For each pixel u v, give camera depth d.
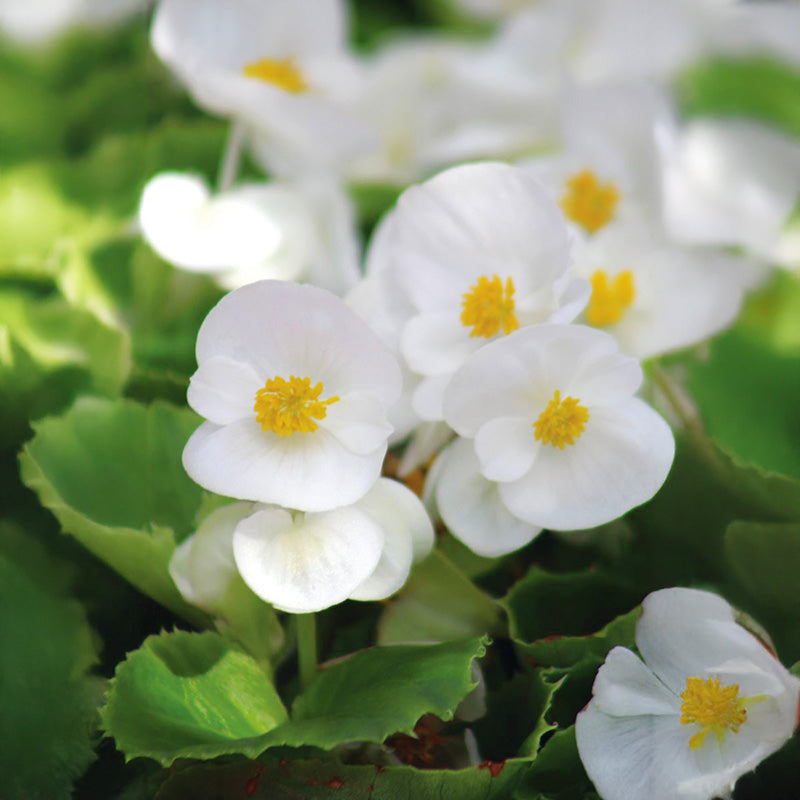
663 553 0.42
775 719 0.38
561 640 0.39
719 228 0.45
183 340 0.46
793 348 0.45
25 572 0.41
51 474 0.41
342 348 0.38
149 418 0.42
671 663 0.39
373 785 0.38
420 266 0.41
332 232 0.47
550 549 0.43
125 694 0.38
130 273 0.47
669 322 0.42
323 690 0.39
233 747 0.38
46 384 0.44
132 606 0.42
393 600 0.40
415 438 0.41
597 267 0.43
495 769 0.38
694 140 0.47
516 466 0.39
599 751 0.38
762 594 0.41
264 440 0.38
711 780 0.38
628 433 0.39
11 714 0.40
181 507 0.42
